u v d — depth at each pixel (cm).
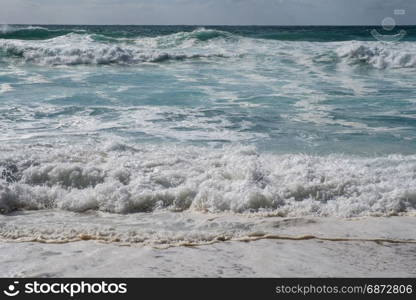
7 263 362
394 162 716
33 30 2998
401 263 378
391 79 1781
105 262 367
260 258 382
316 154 785
